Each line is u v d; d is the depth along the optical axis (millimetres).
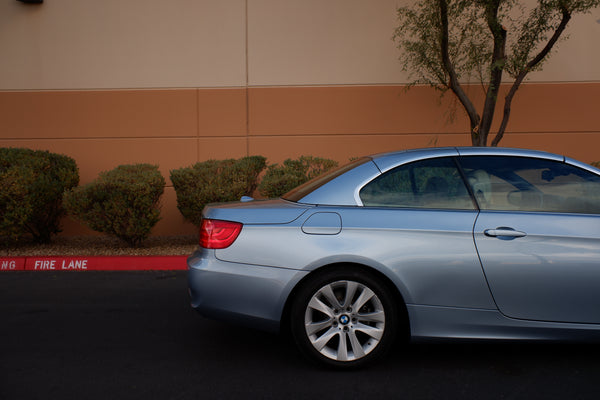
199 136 9289
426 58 7844
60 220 8930
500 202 3473
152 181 7352
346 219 3363
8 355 3723
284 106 9297
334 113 9297
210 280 3350
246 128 9297
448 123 9273
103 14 9195
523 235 3312
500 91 9148
